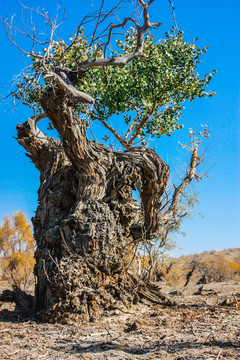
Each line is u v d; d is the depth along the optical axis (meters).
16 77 6.92
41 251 9.35
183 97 14.03
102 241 8.69
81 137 8.84
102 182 9.30
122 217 9.45
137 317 8.34
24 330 7.21
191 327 6.85
